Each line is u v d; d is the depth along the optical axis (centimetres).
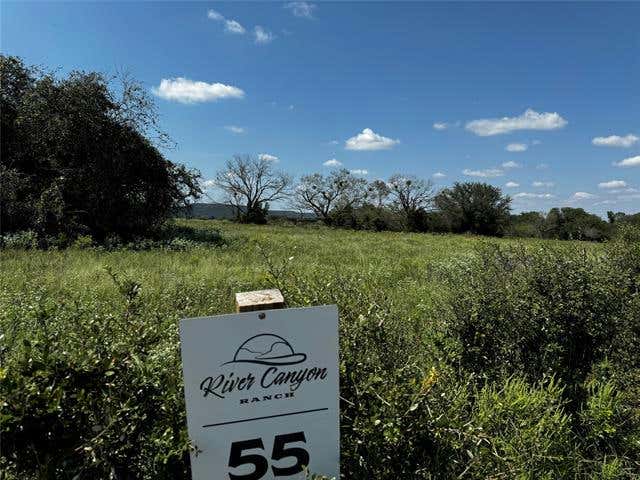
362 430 269
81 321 319
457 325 418
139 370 248
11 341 323
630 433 339
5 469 232
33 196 1977
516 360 409
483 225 5812
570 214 3588
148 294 667
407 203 6338
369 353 314
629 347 423
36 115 2036
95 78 2098
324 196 6994
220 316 233
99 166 2105
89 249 1541
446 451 284
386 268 1119
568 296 427
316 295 355
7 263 1042
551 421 315
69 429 242
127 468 251
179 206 2502
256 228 4609
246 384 239
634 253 581
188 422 233
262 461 244
